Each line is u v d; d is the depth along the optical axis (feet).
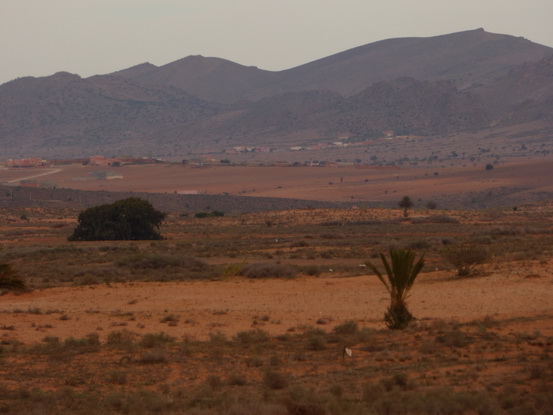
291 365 150.41
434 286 290.35
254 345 175.22
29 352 171.32
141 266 416.26
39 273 407.03
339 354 160.56
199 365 153.69
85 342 180.75
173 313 241.14
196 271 400.67
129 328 211.00
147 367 152.56
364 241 611.47
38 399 123.85
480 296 252.83
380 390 119.34
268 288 307.37
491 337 166.91
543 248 440.04
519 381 124.47
